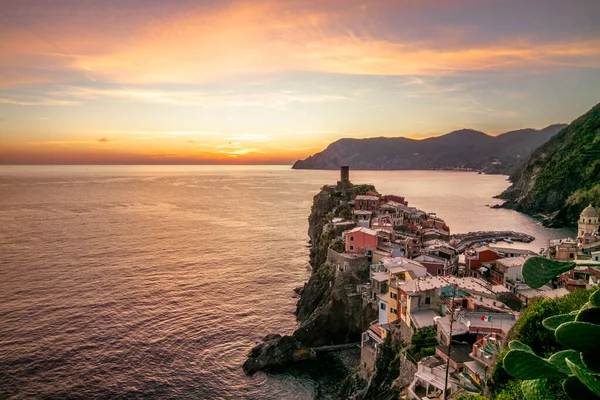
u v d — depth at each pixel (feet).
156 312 331.57
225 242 596.70
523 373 31.01
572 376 28.04
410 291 224.74
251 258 510.99
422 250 377.71
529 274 32.65
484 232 631.97
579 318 27.17
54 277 404.57
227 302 362.12
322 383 251.60
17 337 281.33
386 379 208.23
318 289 339.16
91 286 382.83
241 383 247.29
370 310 296.10
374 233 348.79
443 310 217.77
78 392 228.63
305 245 589.32
